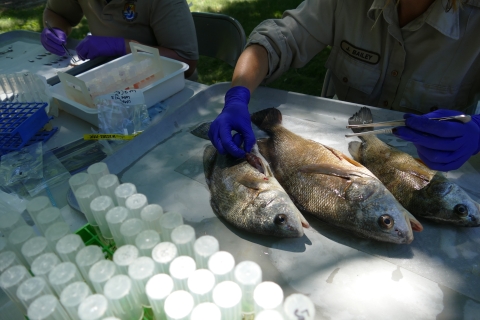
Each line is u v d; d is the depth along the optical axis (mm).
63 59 2611
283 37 2031
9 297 1005
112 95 1809
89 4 2842
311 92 4195
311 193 1361
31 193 1436
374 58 1956
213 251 972
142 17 2793
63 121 1931
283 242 1251
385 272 1113
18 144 1675
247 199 1334
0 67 2545
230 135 1537
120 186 1250
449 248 1170
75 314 870
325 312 1015
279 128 1688
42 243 1064
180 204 1430
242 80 1889
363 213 1227
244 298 904
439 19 1596
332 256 1184
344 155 1479
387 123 1332
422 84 1869
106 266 944
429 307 1009
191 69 2969
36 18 6340
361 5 1864
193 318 788
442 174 1368
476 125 1377
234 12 6266
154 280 896
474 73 1814
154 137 1744
